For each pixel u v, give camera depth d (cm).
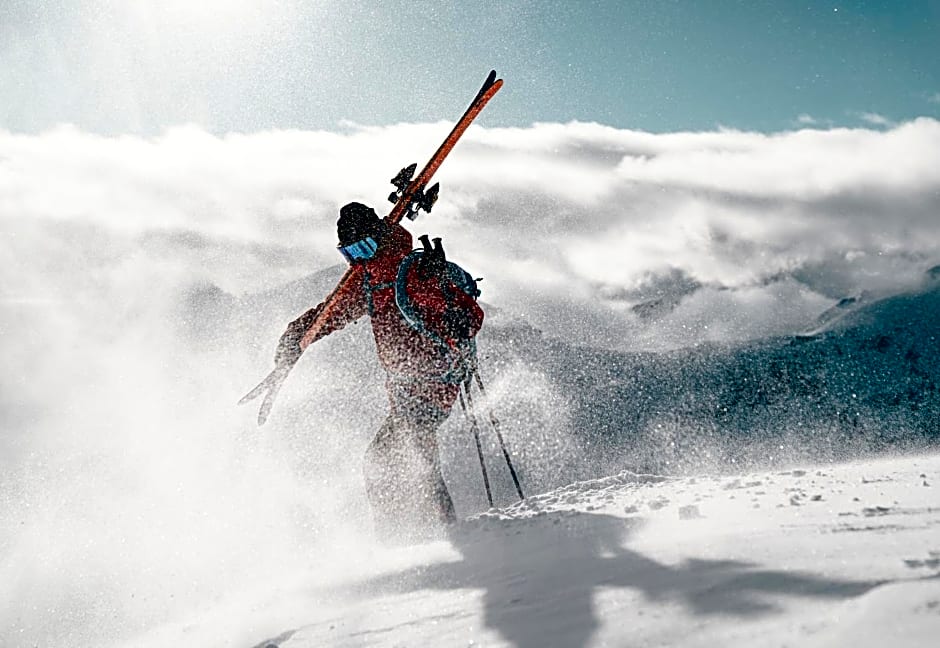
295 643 228
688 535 246
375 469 403
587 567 235
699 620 169
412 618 227
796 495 287
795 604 166
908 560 177
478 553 292
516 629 196
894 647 134
